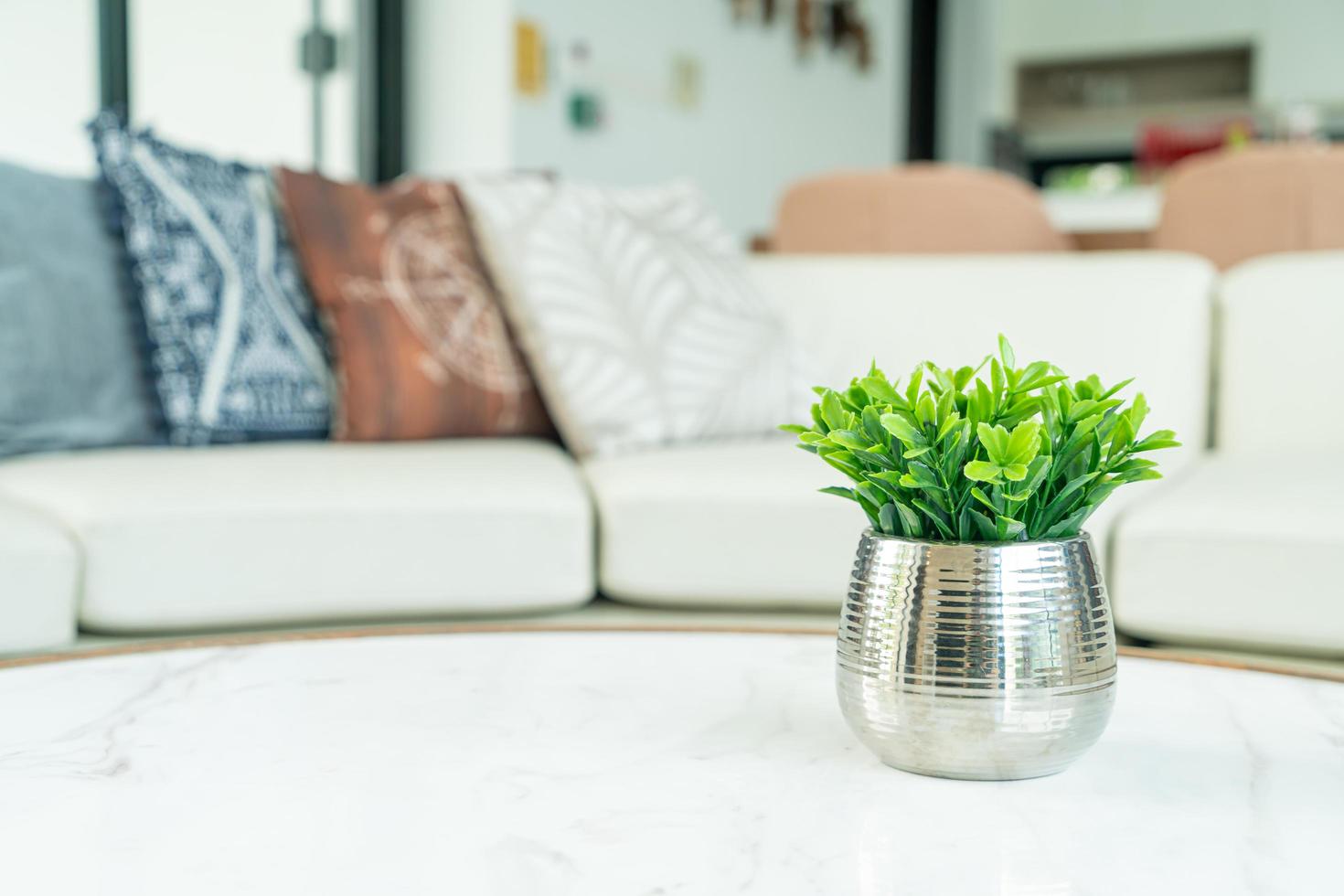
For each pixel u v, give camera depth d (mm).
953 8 8320
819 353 2418
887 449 770
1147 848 648
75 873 607
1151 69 8836
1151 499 1772
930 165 8414
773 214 6207
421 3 4414
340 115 4277
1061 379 774
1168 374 2234
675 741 813
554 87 4590
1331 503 1640
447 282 2311
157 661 1006
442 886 594
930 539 772
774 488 1835
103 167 2211
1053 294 2342
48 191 2189
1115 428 782
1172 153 7684
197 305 2176
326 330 2281
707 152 5617
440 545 1784
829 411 803
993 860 630
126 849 636
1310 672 987
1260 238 3170
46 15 3299
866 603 775
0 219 2104
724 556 1832
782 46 6219
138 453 2010
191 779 737
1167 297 2279
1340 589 1587
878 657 760
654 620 1843
